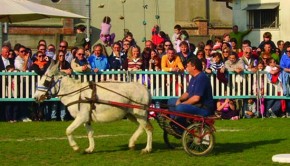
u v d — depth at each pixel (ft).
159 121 48.57
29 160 45.78
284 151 49.70
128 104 47.75
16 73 67.82
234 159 46.19
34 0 123.44
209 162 45.06
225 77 71.51
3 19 73.72
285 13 131.03
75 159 46.11
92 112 47.65
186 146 47.24
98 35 121.60
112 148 50.80
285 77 72.74
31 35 126.21
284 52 74.08
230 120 70.03
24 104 68.64
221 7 178.81
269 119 70.95
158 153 48.57
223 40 83.92
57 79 48.29
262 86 72.90
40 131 59.88
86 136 56.95
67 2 122.93
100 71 69.51
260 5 133.08
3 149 50.19
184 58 71.26
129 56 71.36
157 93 70.85
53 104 68.18
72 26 128.88
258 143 53.62
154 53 71.87
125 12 121.29
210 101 48.47
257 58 75.05
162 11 122.21
